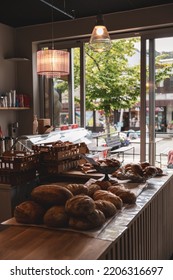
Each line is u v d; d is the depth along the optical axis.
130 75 5.74
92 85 5.79
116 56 5.80
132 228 1.75
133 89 5.71
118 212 1.76
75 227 1.51
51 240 1.42
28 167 2.65
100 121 5.92
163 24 4.51
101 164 2.31
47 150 2.78
